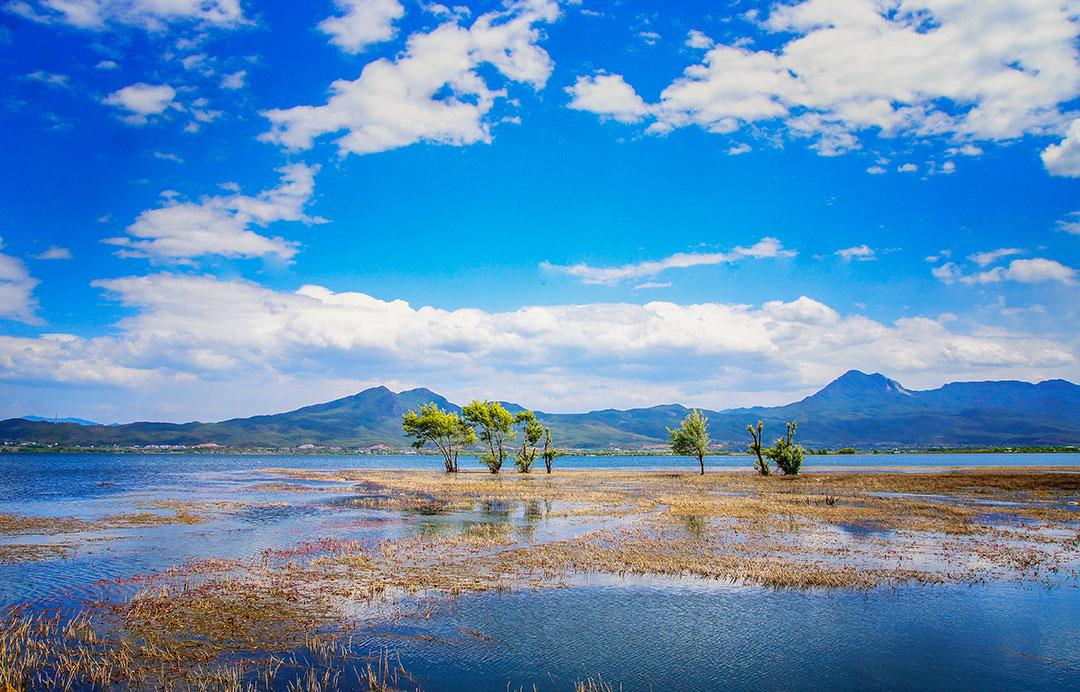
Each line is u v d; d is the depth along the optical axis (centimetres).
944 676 1602
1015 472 10031
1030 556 2923
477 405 10994
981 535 3538
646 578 2512
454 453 11588
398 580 2484
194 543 3347
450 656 1712
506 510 4878
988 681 1577
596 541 3341
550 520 4262
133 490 7169
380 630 1914
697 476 9600
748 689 1524
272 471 12688
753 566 2678
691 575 2555
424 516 4522
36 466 15588
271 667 1634
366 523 4141
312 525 4041
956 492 6419
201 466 16650
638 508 4953
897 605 2159
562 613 2080
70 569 2697
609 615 2058
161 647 1762
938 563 2777
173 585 2422
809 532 3625
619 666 1656
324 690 1502
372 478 9556
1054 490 6625
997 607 2144
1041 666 1666
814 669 1642
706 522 4072
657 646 1784
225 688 1498
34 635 1850
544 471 12281
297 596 2256
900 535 3528
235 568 2709
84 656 1691
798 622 1997
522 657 1711
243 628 1920
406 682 1552
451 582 2456
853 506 5016
